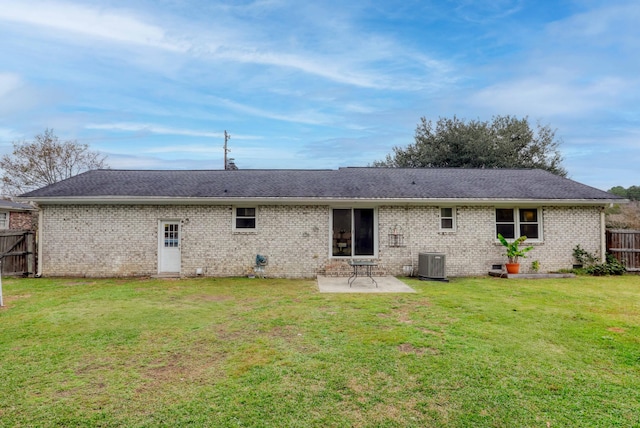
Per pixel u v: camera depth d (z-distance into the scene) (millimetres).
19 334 5875
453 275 12312
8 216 20078
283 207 12273
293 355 4934
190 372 4426
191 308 7645
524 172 15523
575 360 4754
